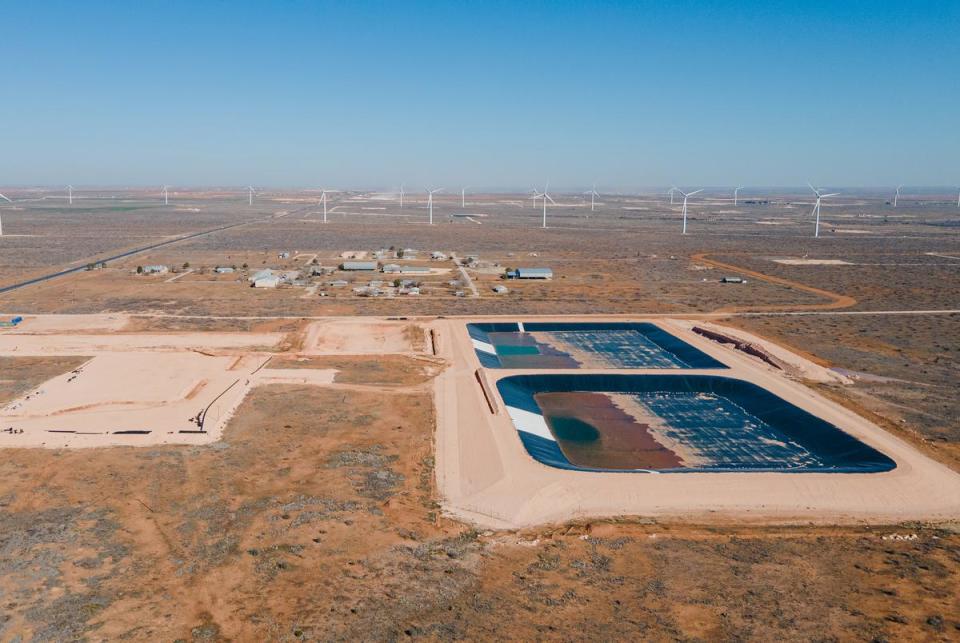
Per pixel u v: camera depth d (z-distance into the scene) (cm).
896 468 6209
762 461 6862
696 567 4591
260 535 4834
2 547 4600
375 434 6919
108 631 3731
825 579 4447
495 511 5416
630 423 7862
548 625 3862
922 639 3778
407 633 3756
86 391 7931
